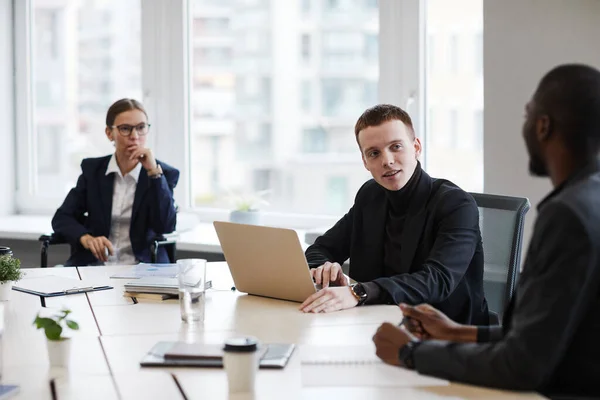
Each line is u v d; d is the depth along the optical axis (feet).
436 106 12.75
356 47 13.61
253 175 14.66
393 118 8.14
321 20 13.84
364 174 13.82
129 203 12.19
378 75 13.38
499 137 11.30
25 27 16.02
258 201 14.33
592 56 10.75
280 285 7.58
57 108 16.03
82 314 7.13
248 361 4.95
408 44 12.87
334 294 7.25
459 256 7.73
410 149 8.18
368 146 8.16
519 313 4.92
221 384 5.13
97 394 4.97
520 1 11.03
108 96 15.62
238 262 7.79
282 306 7.39
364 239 8.71
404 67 12.95
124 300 7.73
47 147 16.15
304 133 14.19
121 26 15.35
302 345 6.03
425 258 8.14
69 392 5.01
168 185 12.39
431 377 5.25
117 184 12.26
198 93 14.88
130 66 15.35
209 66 14.76
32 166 16.28
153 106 15.06
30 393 4.99
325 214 14.14
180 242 13.23
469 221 7.95
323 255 8.99
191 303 6.70
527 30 11.03
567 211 4.75
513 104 11.19
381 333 5.62
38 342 6.21
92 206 12.17
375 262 8.58
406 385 5.10
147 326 6.66
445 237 7.84
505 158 11.29
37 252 15.10
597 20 10.67
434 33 12.68
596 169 4.97
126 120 11.89
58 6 15.83
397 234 8.43
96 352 5.90
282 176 14.44
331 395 4.92
